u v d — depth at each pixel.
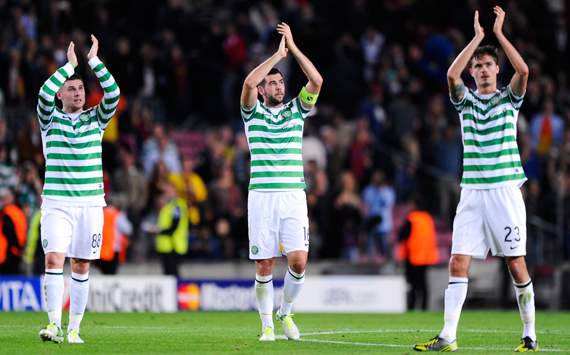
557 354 30.62
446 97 78.44
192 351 31.36
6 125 70.19
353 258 67.88
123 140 71.00
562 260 66.94
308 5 80.69
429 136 73.62
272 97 34.28
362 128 72.31
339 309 60.91
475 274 66.62
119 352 30.98
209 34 77.81
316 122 78.00
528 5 84.19
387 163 72.38
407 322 48.03
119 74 72.69
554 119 74.81
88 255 33.22
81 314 33.75
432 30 83.00
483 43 80.38
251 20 82.94
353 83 77.38
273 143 34.16
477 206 31.08
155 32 79.62
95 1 76.69
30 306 55.69
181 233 59.81
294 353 30.70
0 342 33.75
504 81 78.25
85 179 32.97
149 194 66.31
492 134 31.06
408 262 59.56
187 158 70.56
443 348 30.95
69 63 33.16
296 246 34.25
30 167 58.12
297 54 34.16
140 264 65.19
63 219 32.84
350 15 82.62
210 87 77.50
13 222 55.62
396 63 79.94
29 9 75.19
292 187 34.25
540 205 67.81
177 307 58.91
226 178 68.00
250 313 55.69
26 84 70.88
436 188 71.69
